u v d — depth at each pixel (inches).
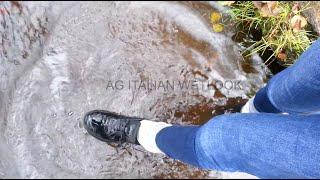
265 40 67.7
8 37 67.0
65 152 69.9
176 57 73.0
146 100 71.9
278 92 48.9
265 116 42.4
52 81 70.4
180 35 73.2
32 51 69.7
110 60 72.2
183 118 71.9
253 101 57.9
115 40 72.7
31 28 70.0
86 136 70.2
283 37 65.5
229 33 71.9
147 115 71.5
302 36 64.3
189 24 73.1
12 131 67.2
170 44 73.0
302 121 40.0
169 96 72.2
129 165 70.9
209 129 44.9
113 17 73.0
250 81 71.8
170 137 52.3
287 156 39.6
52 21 71.6
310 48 43.2
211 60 72.8
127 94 71.6
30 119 68.8
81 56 71.8
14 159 66.8
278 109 51.6
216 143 44.1
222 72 72.6
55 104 70.2
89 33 72.3
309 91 43.6
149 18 73.4
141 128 60.2
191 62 73.0
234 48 71.9
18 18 69.0
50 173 68.8
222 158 44.5
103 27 72.7
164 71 72.8
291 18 65.0
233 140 42.7
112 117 65.9
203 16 73.0
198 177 71.3
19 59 68.2
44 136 69.4
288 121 40.7
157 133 56.4
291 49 65.1
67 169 69.6
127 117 65.6
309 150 38.4
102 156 70.6
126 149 70.8
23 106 68.4
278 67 68.3
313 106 46.1
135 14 73.4
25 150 67.9
